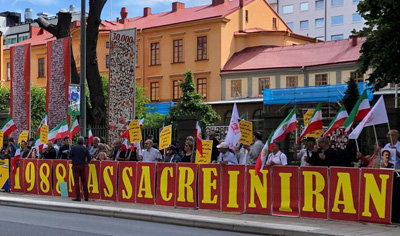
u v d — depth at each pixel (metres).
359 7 19.64
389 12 18.73
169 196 15.01
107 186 16.42
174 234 11.24
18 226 12.12
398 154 12.41
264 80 45.00
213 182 14.16
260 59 46.44
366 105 12.95
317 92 37.09
